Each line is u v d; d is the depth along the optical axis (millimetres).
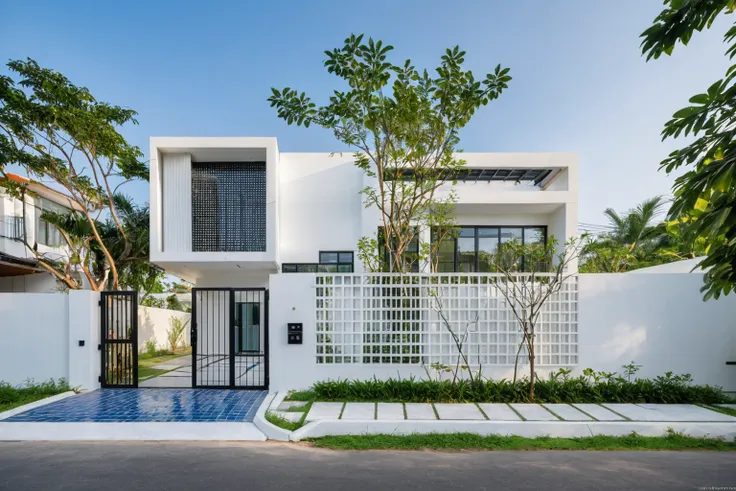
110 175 11391
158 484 4133
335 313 7633
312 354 7547
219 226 12258
